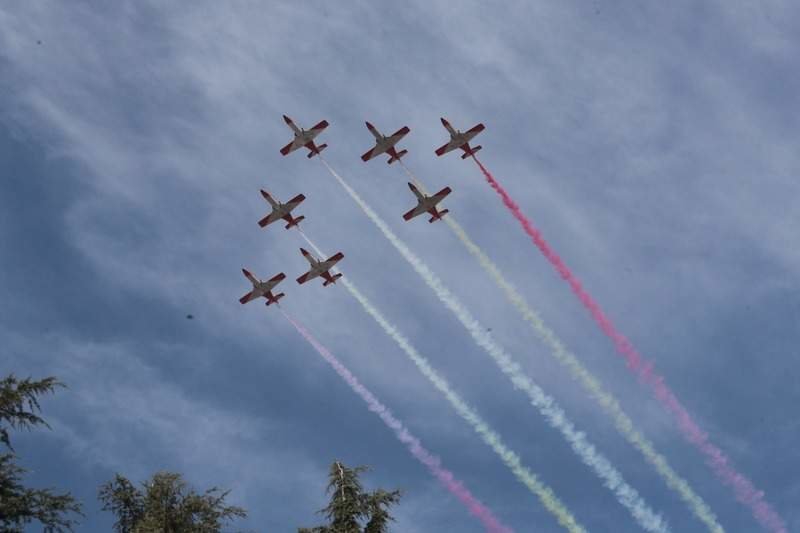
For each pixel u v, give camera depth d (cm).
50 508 8844
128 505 10094
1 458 8875
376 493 11025
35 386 8969
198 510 9981
